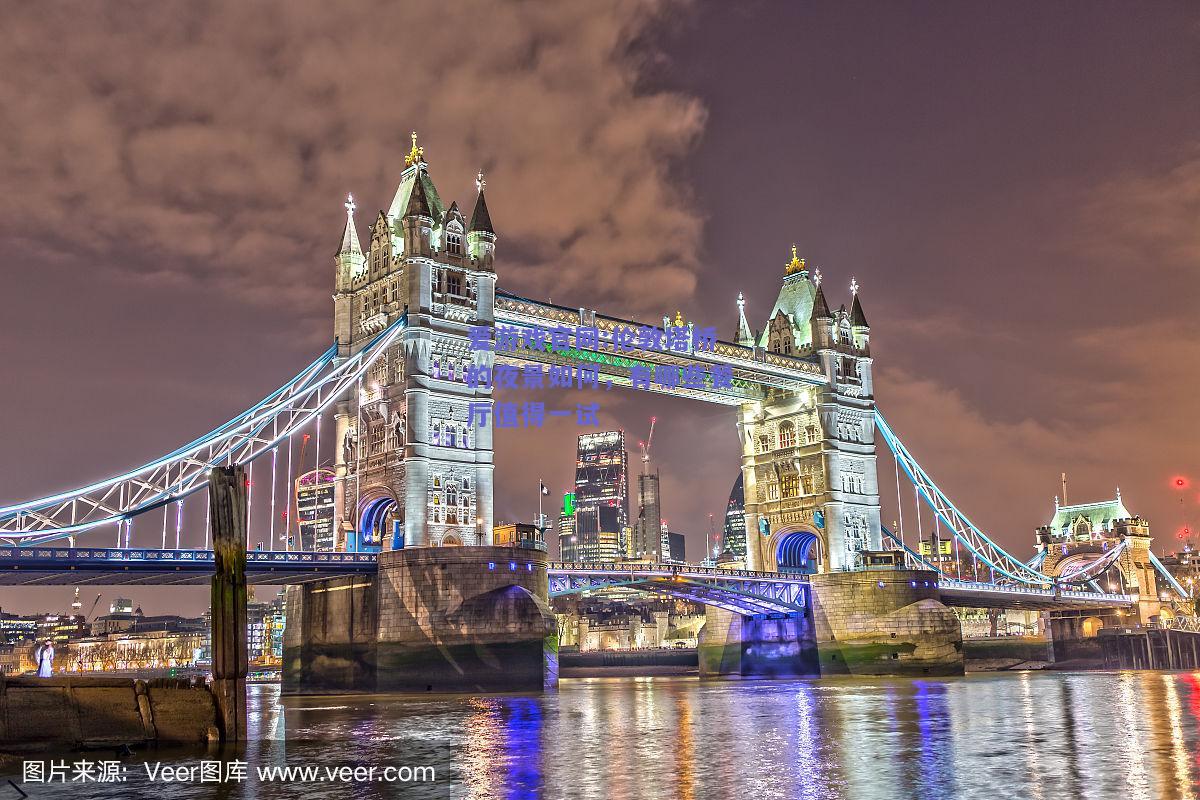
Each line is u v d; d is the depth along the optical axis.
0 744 42.66
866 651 133.75
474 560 97.56
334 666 103.25
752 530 149.75
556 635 99.19
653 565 126.44
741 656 148.25
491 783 39.28
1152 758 43.62
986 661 191.25
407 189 113.88
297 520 116.38
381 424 107.56
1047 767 41.44
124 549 86.56
